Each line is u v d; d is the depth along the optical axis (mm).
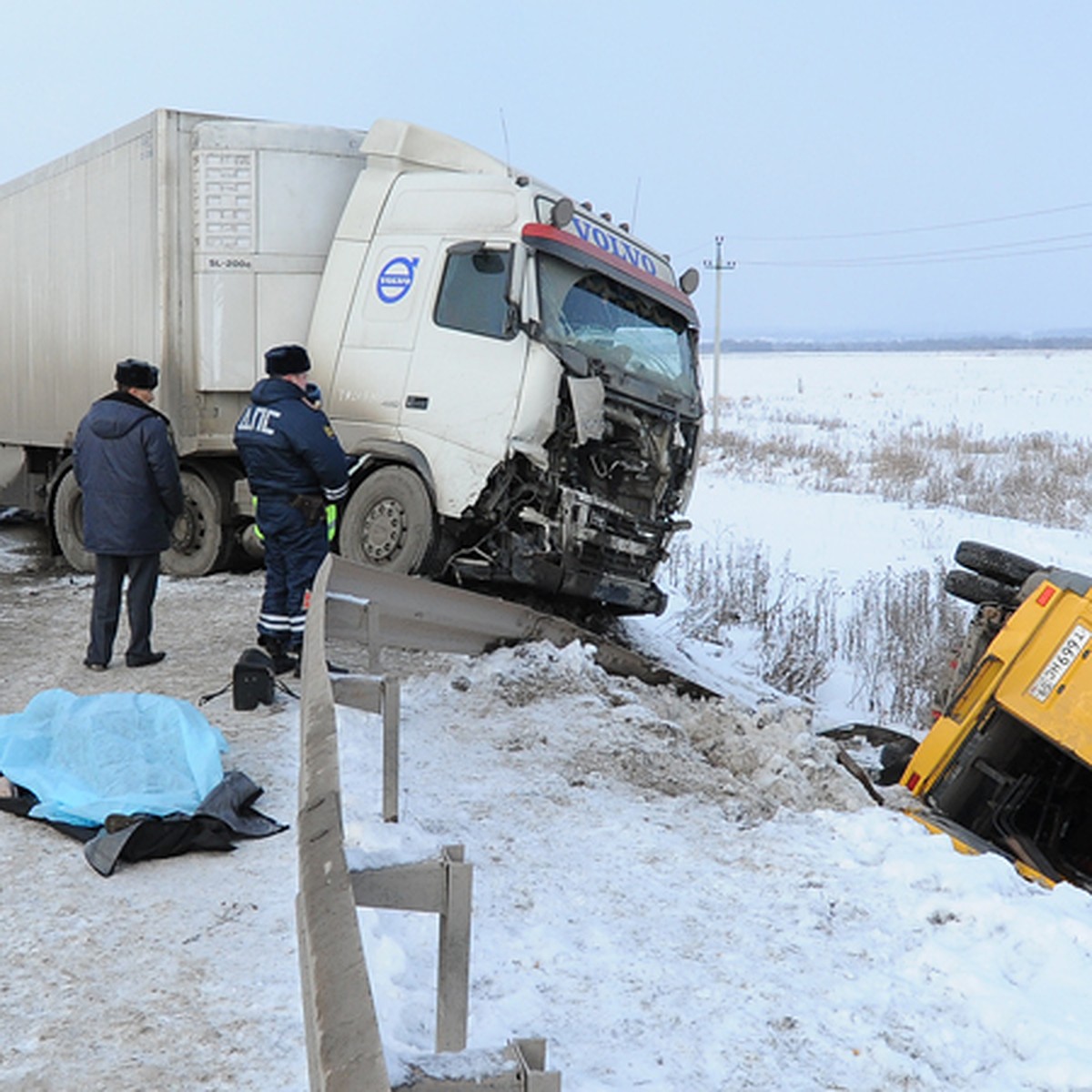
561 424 8664
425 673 7289
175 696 6641
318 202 9883
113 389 10773
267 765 5402
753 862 4777
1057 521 18734
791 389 52281
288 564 7094
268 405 7023
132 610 7348
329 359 9352
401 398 8930
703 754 6625
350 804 4758
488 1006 3377
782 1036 3406
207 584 10273
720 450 27297
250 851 4477
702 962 3832
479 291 8695
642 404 9336
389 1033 3020
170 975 3516
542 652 7438
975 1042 3490
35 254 11969
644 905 4230
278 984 3473
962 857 5004
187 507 10602
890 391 49781
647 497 9664
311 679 3658
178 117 9898
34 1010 3297
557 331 8672
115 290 10633
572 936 3926
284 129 9859
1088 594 6309
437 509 8766
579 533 8719
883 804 6410
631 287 9406
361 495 9102
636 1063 3191
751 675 10594
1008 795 6738
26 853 4406
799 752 6391
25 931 3770
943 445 29172
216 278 9906
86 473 7160
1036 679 6324
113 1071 2998
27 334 12188
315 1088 1776
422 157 9523
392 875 2660
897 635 11031
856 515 18641
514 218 8672
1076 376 56156
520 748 5996
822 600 12320
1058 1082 3291
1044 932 4223
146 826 4340
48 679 7109
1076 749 6172
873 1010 3605
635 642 10352
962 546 7438
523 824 4957
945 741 6652
